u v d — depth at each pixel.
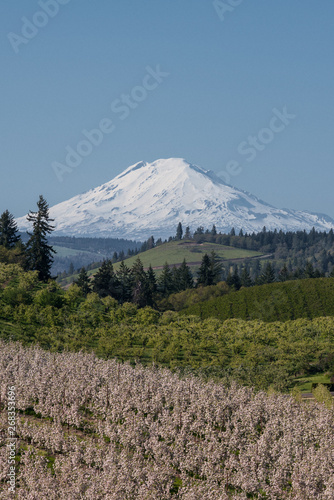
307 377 74.00
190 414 48.22
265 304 124.31
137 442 42.41
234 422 47.94
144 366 74.25
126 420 45.94
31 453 39.81
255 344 85.62
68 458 38.31
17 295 95.12
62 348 77.50
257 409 50.28
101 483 34.97
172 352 78.56
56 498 33.72
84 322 93.50
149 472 36.84
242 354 83.88
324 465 41.12
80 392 49.97
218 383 61.97
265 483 39.66
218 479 39.50
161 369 68.31
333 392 67.88
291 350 81.38
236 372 71.50
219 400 51.44
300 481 38.44
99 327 93.31
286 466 41.44
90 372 55.34
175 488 38.47
